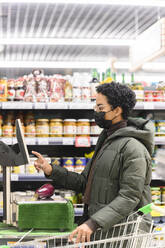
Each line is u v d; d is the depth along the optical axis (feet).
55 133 12.10
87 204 8.13
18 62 32.42
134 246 6.81
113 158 7.52
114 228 7.27
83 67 33.19
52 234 9.70
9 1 15.78
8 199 10.00
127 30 24.32
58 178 8.95
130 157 7.27
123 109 7.96
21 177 11.85
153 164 12.35
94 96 12.30
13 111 13.12
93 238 7.43
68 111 13.74
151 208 6.35
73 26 23.35
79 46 28.37
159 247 6.31
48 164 8.90
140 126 8.18
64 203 9.93
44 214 9.91
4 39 23.79
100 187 7.62
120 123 8.01
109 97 7.86
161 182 13.60
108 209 6.98
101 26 23.39
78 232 6.86
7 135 12.05
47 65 32.86
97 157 7.94
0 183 12.73
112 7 19.60
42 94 11.98
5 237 9.64
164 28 17.20
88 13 20.66
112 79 12.53
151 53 18.37
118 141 7.65
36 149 13.57
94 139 12.27
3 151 9.17
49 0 15.92
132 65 21.81
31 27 23.43
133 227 7.27
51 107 11.83
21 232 9.86
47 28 23.76
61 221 9.89
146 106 12.27
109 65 30.78
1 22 22.11
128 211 7.04
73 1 16.14
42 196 10.30
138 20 22.11
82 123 12.19
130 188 7.12
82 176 9.09
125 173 7.24
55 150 13.66
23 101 11.93
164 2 16.97
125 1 16.66
